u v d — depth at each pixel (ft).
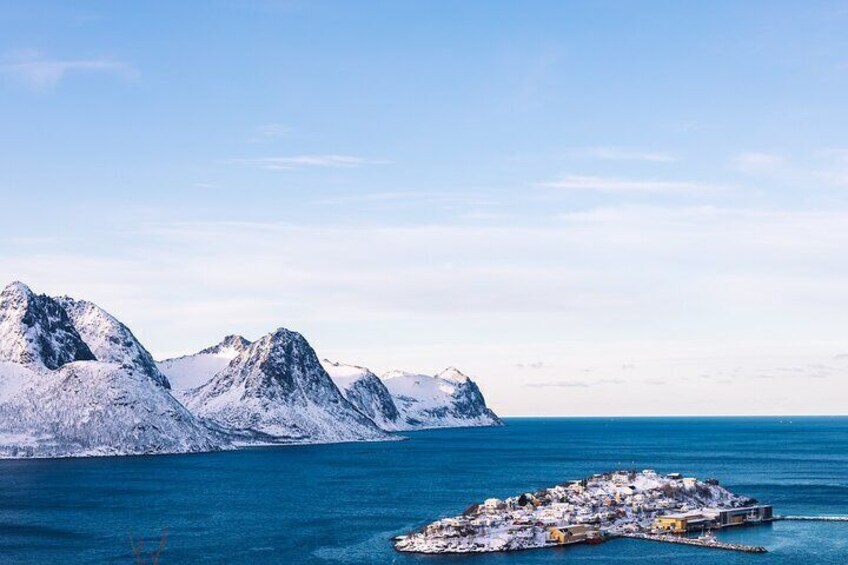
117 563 637.30
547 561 643.45
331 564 636.07
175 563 639.76
